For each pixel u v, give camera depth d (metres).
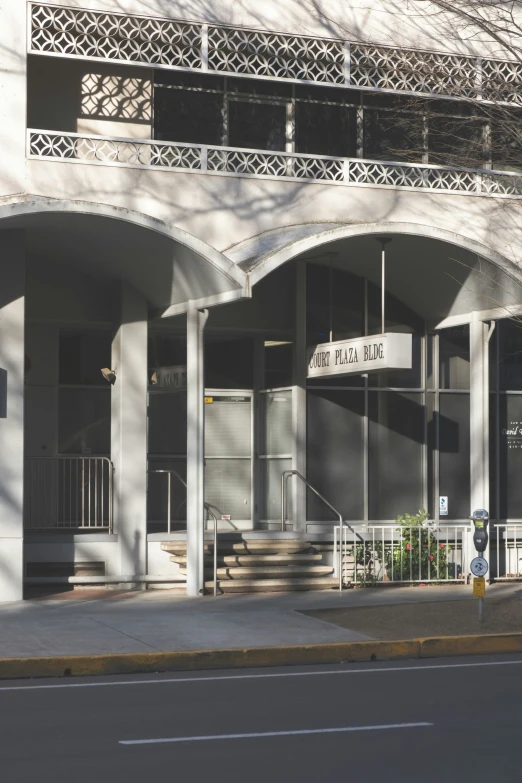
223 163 17.30
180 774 7.53
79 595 16.98
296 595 17.16
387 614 15.15
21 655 12.13
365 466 19.61
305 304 19.36
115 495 18.06
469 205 18.45
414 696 10.48
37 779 7.39
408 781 7.37
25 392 18.80
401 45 17.86
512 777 7.47
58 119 17.41
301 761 7.89
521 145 18.95
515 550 19.91
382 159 18.95
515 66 18.53
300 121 18.66
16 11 16.08
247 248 16.56
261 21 17.20
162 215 16.83
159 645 12.89
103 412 19.23
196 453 17.05
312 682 11.41
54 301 18.41
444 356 20.34
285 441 19.48
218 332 19.58
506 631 14.02
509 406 20.59
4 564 16.09
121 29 16.52
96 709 9.86
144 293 18.03
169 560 18.03
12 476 16.09
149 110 17.80
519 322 18.58
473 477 18.91
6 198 14.84
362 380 19.72
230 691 10.86
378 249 17.88
